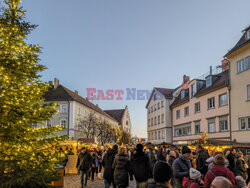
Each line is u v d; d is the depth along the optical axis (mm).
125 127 100062
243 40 27766
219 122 30234
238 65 26938
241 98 26156
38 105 9953
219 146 21109
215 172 4711
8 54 9547
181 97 43281
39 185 7953
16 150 8641
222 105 29672
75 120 50375
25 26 10258
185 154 6031
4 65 9438
